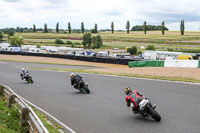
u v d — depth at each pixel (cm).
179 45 11144
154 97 1304
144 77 2150
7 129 768
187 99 1227
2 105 1109
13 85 2033
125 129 807
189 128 783
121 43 13262
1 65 4088
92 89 1658
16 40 11669
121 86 1736
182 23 15062
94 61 4506
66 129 840
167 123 843
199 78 1939
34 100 1387
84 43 12231
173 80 1908
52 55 5434
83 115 1013
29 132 749
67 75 2631
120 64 4097
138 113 906
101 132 793
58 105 1225
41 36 18962
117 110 1067
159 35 16050
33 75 2748
